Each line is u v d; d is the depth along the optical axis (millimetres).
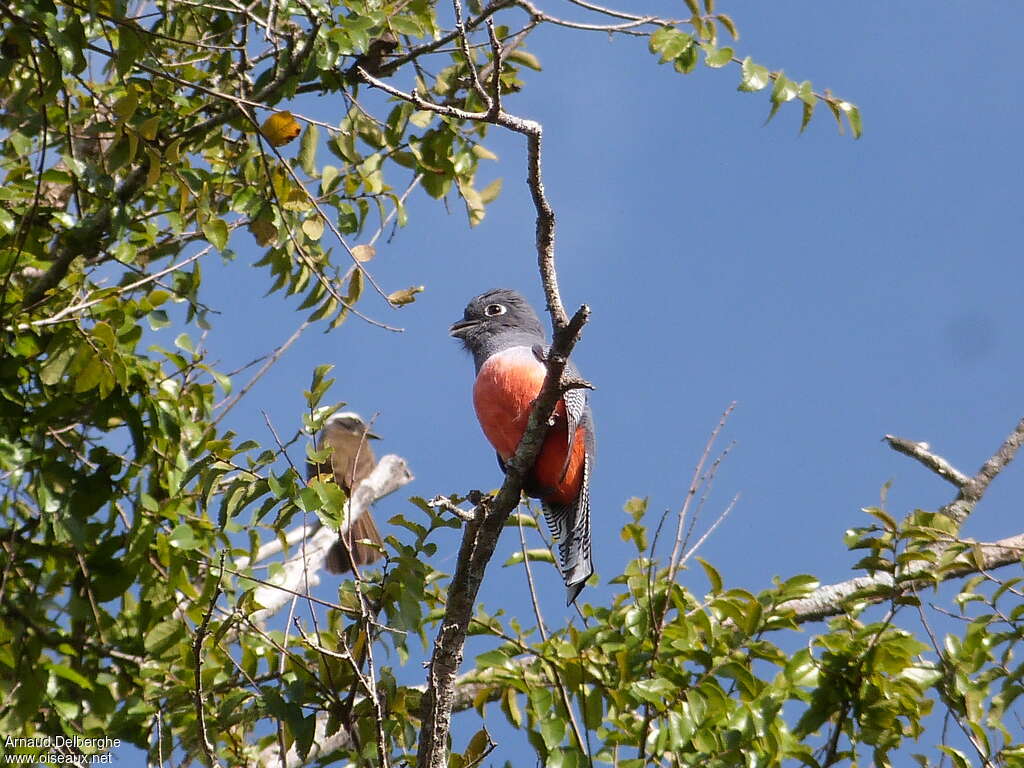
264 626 12727
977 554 10938
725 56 11938
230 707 10125
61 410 10234
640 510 11609
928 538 11008
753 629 10875
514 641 10938
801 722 10852
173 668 10477
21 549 10422
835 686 10906
